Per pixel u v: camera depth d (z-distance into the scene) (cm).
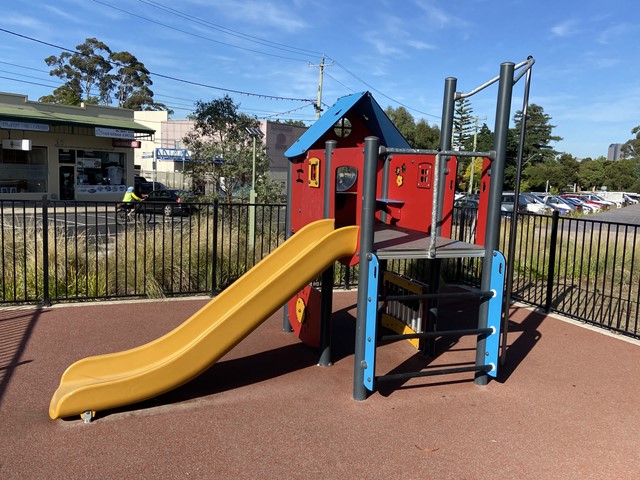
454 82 473
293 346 529
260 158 1609
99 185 2792
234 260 787
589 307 741
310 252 398
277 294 396
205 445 329
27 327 548
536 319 666
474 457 327
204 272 740
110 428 347
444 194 482
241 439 339
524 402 412
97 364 378
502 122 411
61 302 649
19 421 350
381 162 559
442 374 441
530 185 6475
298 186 516
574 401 417
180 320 591
